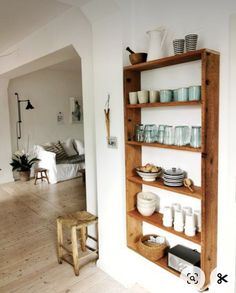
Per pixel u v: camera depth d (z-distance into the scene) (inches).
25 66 157.6
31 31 133.5
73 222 96.0
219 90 64.4
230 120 64.1
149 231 89.1
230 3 60.4
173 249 76.8
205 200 64.1
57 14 111.3
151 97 75.4
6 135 221.9
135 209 87.6
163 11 74.7
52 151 231.6
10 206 165.2
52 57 133.0
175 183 72.7
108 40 82.9
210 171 64.7
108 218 92.1
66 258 105.3
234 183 66.6
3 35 139.0
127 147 82.9
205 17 65.6
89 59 99.3
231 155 65.4
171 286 79.6
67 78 264.5
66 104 266.4
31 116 242.2
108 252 94.2
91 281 91.0
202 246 65.9
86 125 105.8
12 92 227.9
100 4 79.3
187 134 71.3
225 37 62.1
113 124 85.0
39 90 245.3
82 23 100.2
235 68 62.3
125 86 79.7
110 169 88.4
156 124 81.4
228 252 68.7
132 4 81.2
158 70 78.6
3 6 102.3
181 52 66.7
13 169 222.7
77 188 201.9
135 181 81.8
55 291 86.0
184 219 74.1
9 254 108.9
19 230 131.3
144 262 87.4
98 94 89.2
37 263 102.0
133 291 86.4
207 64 60.0
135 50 82.4
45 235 125.8
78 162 235.6
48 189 200.5
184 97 67.5
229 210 67.2
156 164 83.7
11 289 87.2
